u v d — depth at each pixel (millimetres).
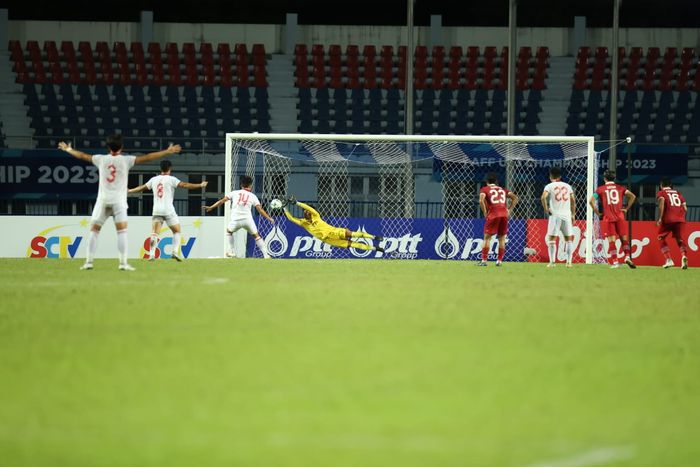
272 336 27656
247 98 133375
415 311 34188
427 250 87375
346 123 132125
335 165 113188
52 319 31172
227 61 137250
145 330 28734
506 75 137375
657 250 85250
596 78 135875
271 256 87125
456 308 35375
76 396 19922
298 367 23047
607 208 73438
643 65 137875
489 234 71500
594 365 24031
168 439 16812
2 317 31672
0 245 85375
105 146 126438
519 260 86750
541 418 18688
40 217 85438
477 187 109812
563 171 107938
